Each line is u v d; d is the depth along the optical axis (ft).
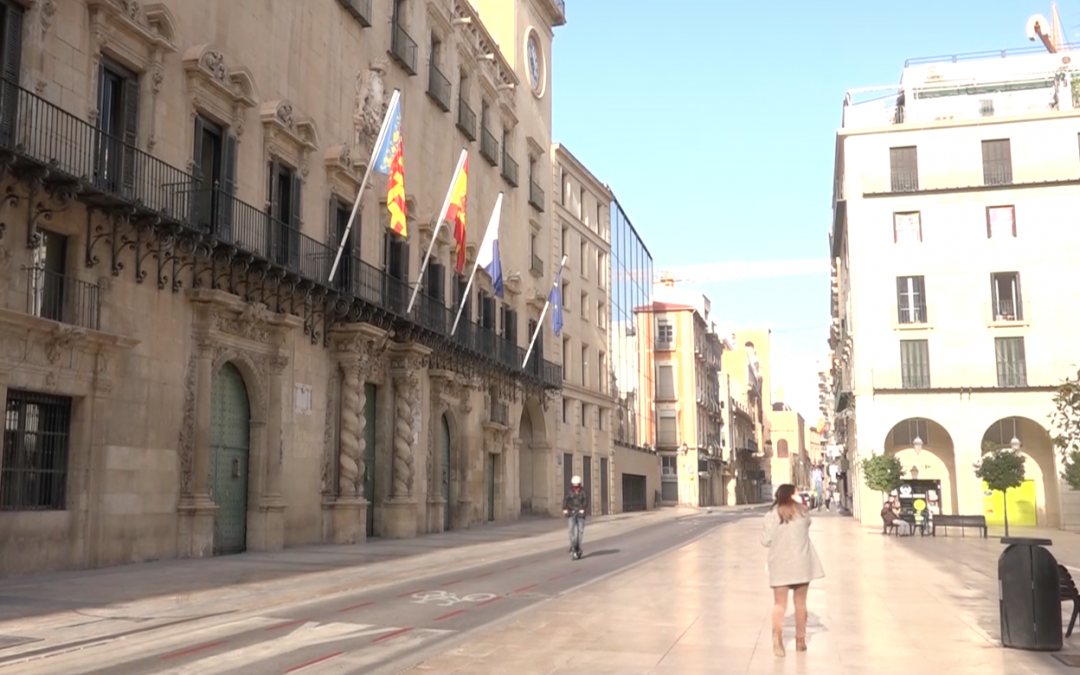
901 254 140.15
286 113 78.18
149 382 60.90
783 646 32.09
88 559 55.01
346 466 84.79
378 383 94.27
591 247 186.09
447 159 117.29
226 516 70.49
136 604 42.34
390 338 95.09
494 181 135.64
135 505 59.21
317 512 81.56
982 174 139.64
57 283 54.75
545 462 150.82
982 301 136.46
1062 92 148.46
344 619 40.24
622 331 209.36
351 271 87.97
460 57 123.65
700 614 41.32
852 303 142.20
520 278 142.82
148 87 61.57
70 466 54.54
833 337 226.99
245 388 73.61
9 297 50.16
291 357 78.07
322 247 83.97
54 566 52.80
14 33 51.44
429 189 111.04
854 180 143.43
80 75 55.77
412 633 36.45
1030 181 137.18
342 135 89.66
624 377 209.97
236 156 71.36
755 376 412.98
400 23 105.09
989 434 137.69
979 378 134.72
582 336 176.76
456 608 43.96
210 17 69.05
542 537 101.45
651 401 256.11
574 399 168.35
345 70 90.84
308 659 31.01
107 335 55.52
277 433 74.69
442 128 115.85
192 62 65.31
